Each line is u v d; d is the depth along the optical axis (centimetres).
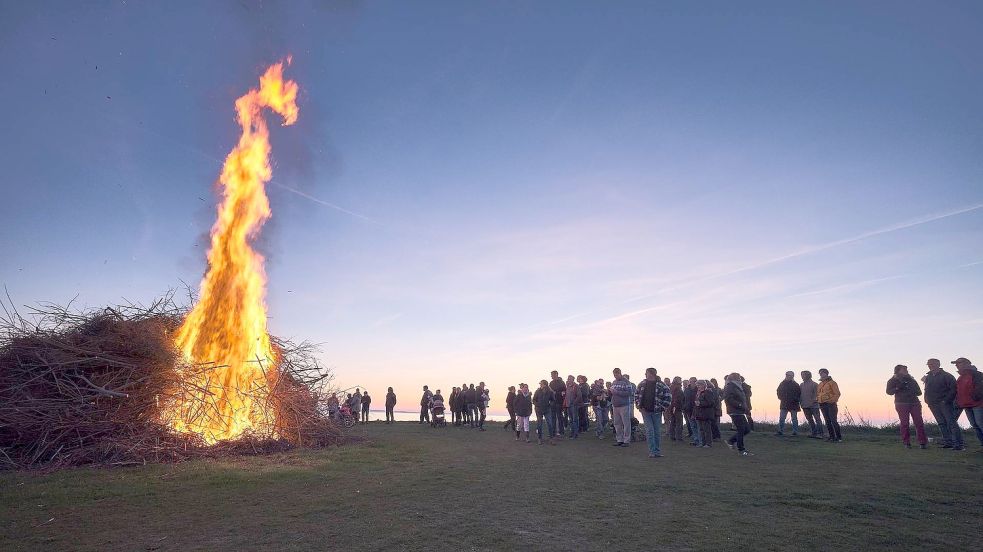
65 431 1067
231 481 857
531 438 1709
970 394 1129
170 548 505
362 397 2633
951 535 539
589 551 490
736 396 1224
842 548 497
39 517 630
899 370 1298
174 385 1235
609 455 1223
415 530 563
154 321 1362
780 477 882
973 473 900
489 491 778
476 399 2261
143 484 831
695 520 602
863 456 1130
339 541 523
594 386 1780
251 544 515
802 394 1609
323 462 1073
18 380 1134
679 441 1577
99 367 1202
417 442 1520
